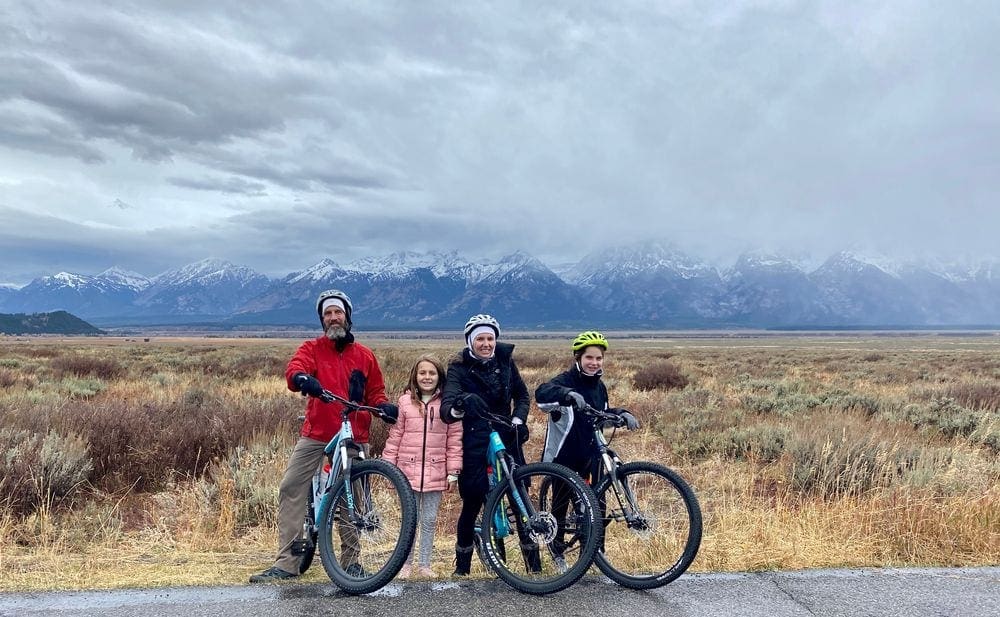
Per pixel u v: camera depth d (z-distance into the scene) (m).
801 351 68.38
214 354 39.97
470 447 4.86
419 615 3.80
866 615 3.87
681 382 22.16
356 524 4.59
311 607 3.89
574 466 4.96
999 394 16.67
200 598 4.02
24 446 7.77
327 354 5.05
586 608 3.94
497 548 4.66
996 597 4.17
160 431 9.45
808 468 8.44
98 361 24.25
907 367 34.19
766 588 4.29
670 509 5.28
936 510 6.00
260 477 7.53
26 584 4.38
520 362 33.69
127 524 6.86
